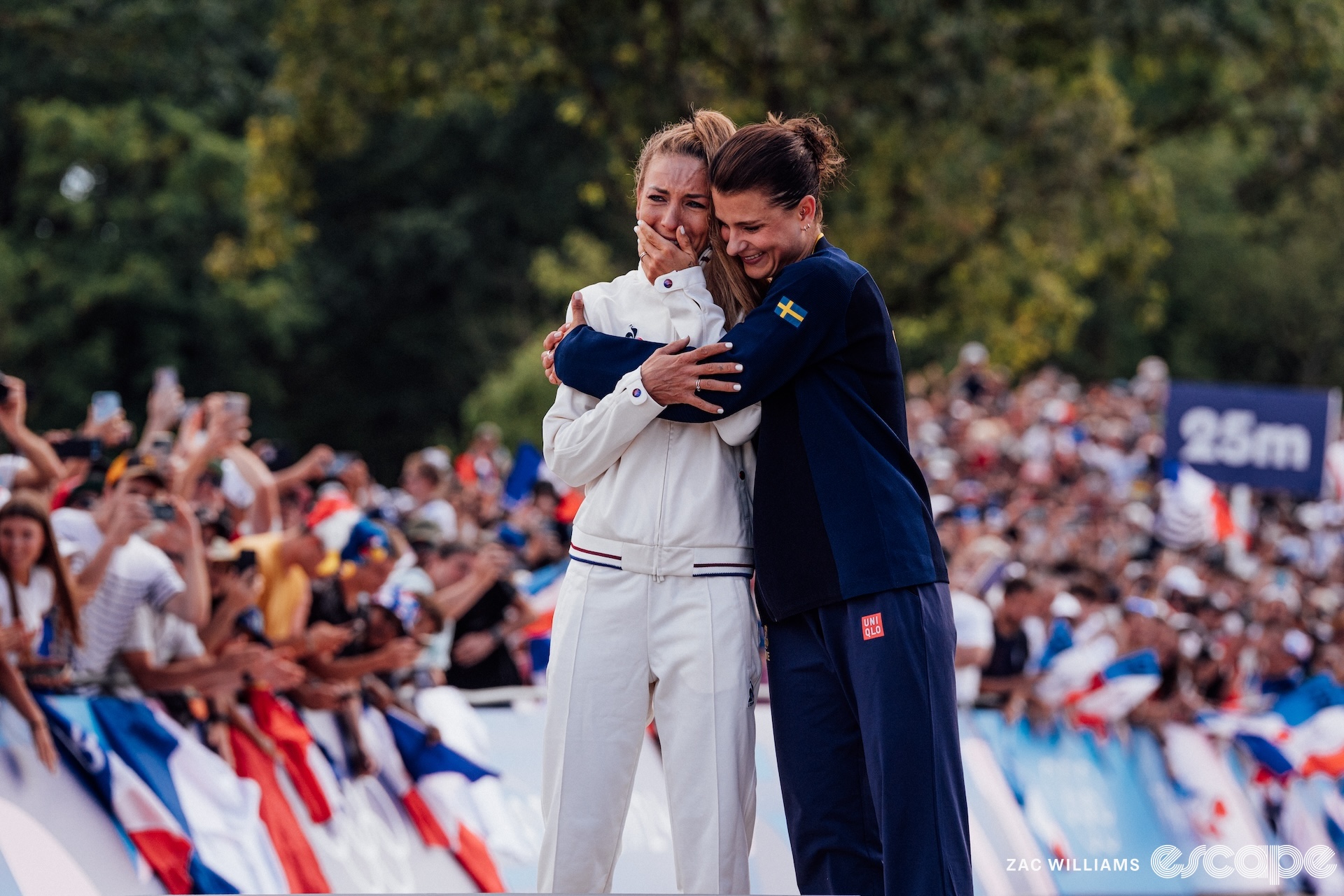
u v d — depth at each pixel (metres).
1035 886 22.47
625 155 51.66
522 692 19.67
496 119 89.50
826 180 10.56
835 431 9.74
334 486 19.48
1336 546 46.03
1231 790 26.98
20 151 84.38
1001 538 31.12
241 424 19.23
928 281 57.62
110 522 15.27
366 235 95.00
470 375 96.50
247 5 67.75
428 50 51.94
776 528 9.74
